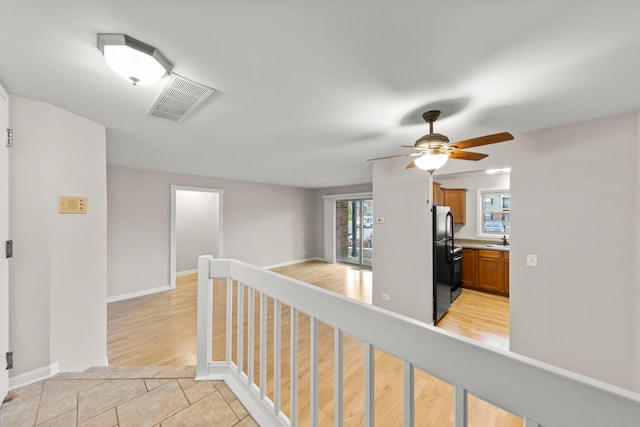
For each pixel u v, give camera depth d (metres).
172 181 4.98
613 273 2.01
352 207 7.24
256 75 1.45
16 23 1.03
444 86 1.56
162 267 4.83
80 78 1.48
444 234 3.60
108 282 4.21
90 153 2.13
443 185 5.62
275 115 2.02
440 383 2.20
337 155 3.39
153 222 4.73
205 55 1.26
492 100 1.74
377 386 2.16
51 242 1.82
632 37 1.09
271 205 6.82
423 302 3.24
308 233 7.77
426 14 0.99
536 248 2.35
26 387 1.63
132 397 1.53
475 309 3.89
